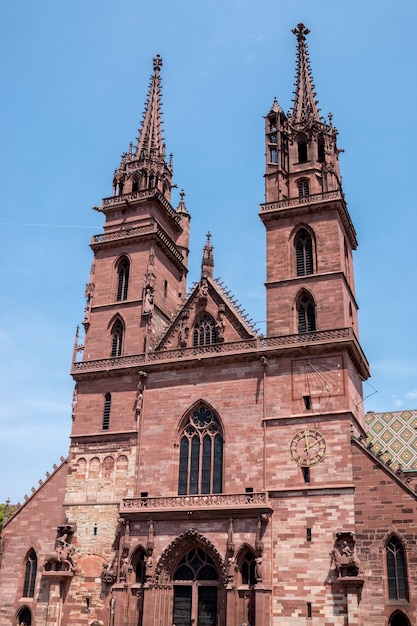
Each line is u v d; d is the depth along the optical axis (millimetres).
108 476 65250
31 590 64312
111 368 69125
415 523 52875
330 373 60438
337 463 57062
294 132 75250
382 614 51219
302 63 81375
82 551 62969
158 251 76438
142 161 82750
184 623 57188
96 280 76250
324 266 65812
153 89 90062
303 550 55156
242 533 56938
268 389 62031
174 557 58781
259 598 53688
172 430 64500
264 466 59281
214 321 68438
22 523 67125
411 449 76188
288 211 68938
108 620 58750
